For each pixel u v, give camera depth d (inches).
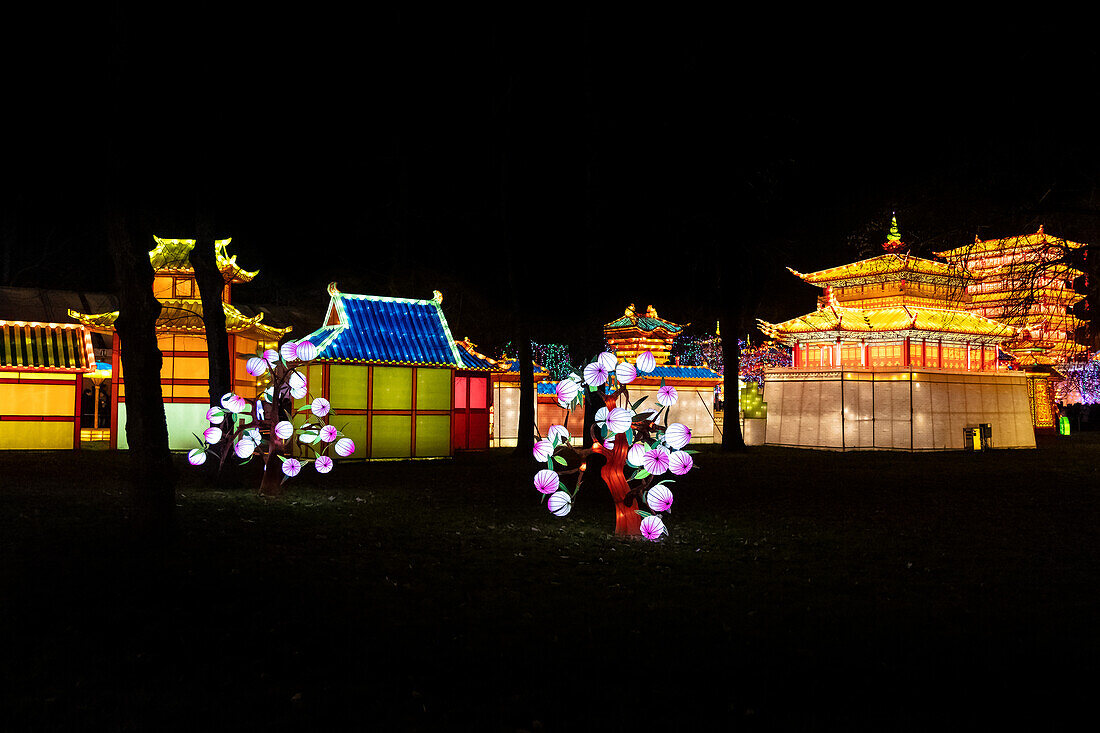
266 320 1533.0
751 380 1900.8
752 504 621.0
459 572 373.7
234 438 667.4
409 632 278.8
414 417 1011.3
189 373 1151.6
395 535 472.1
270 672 240.4
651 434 474.0
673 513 570.3
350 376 975.6
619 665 247.9
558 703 218.8
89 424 1692.9
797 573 377.1
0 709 213.5
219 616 294.8
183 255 1135.0
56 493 640.4
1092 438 1812.3
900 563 400.5
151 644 264.1
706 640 272.8
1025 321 1491.1
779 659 254.2
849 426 1365.7
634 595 334.0
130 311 427.2
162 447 434.3
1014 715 212.2
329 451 960.9
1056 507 609.3
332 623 288.2
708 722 207.2
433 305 1070.4
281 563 384.8
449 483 764.6
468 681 234.2
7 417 1149.1
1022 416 1471.5
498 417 1433.3
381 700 220.2
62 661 248.4
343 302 1019.3
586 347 1133.1
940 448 1339.8
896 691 228.4
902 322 1386.6
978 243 794.8
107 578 346.0
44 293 1338.6
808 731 202.1
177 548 412.5
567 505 472.7
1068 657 257.4
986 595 336.2
